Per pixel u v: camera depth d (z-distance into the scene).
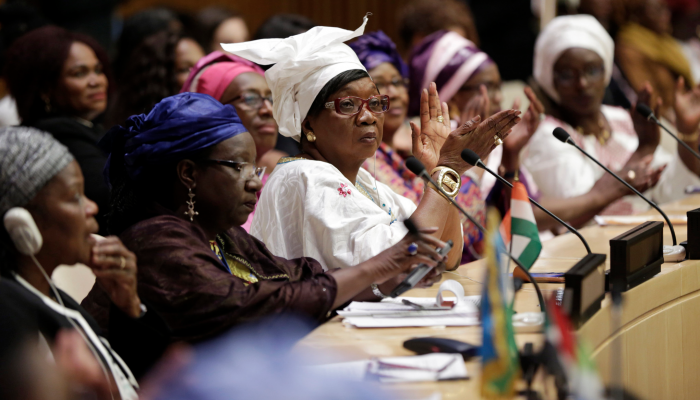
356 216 8.23
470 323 6.75
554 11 20.53
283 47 8.57
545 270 8.72
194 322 6.60
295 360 5.82
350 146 8.62
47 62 12.23
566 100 15.56
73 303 6.12
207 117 7.16
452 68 14.01
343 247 8.10
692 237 8.92
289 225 8.52
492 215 5.39
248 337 6.50
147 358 6.62
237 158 7.25
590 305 6.39
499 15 26.02
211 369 5.89
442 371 5.46
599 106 15.81
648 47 20.50
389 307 7.25
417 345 6.00
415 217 8.13
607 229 12.17
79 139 11.91
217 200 7.23
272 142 12.02
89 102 12.51
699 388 8.80
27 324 5.26
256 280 7.62
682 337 8.39
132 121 7.34
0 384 5.01
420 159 8.87
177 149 7.06
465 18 18.03
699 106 15.37
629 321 7.31
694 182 15.48
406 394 5.15
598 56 15.41
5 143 5.58
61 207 5.64
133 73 13.41
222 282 6.67
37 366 5.10
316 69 8.59
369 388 5.23
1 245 5.55
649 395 7.73
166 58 13.45
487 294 5.20
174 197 7.28
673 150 18.91
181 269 6.66
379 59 12.38
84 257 5.84
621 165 15.63
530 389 5.21
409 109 14.55
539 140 15.46
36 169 5.54
